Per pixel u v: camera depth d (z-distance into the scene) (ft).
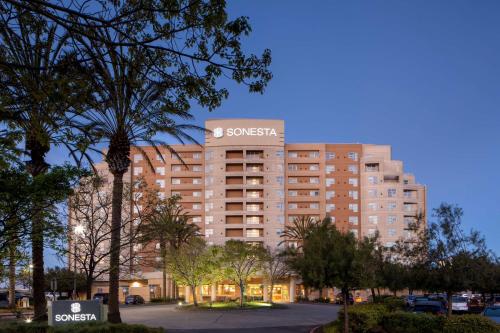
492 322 63.77
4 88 33.27
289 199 341.41
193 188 343.87
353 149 349.41
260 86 32.53
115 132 80.59
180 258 174.70
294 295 287.28
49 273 190.80
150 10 27.78
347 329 76.64
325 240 79.00
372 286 78.18
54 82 33.27
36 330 55.57
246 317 138.21
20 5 23.68
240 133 340.39
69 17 28.94
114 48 30.45
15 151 43.45
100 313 58.65
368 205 340.59
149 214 75.31
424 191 352.69
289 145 347.77
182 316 141.38
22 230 44.24
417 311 93.97
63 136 44.98
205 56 31.81
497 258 88.94
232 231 333.83
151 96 62.95
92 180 71.61
